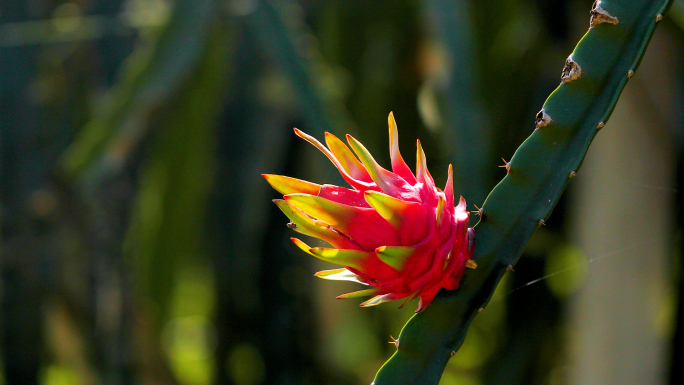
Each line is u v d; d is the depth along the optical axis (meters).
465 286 1.66
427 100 2.56
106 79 3.13
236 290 3.63
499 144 3.41
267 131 3.62
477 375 3.92
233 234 3.60
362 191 1.65
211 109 2.89
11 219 3.01
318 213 1.63
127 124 2.43
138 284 3.03
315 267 3.70
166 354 3.13
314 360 3.79
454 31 2.30
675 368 2.57
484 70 3.16
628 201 2.49
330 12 3.49
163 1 2.68
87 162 2.44
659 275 2.52
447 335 1.66
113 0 3.12
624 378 2.56
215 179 3.54
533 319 3.57
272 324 3.72
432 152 3.57
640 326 2.54
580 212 2.83
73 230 3.05
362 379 4.06
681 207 2.65
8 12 3.04
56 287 3.06
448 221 1.64
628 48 1.65
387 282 1.64
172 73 2.42
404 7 3.41
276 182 1.65
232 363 3.81
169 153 2.91
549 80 3.49
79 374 3.23
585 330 2.68
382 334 4.11
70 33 3.06
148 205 3.02
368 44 3.55
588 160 2.83
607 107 1.65
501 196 1.67
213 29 2.68
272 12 2.59
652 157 2.46
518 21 3.47
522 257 3.60
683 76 2.40
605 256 2.55
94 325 3.13
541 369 3.58
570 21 2.96
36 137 3.04
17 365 3.05
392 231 1.63
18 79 3.02
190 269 3.79
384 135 3.66
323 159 2.51
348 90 3.52
